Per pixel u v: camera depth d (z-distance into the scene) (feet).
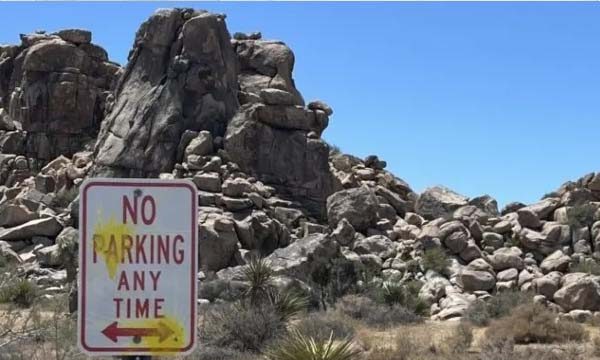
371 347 73.51
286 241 145.79
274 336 68.13
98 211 14.07
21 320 44.73
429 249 133.39
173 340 14.03
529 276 122.52
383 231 150.41
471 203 161.68
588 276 111.75
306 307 97.86
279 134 166.40
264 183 163.12
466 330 77.10
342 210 150.92
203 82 173.17
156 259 14.12
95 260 14.01
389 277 123.85
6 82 232.32
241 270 119.65
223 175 157.69
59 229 155.33
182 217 14.23
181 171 160.25
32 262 145.79
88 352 13.89
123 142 169.58
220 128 171.22
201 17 176.24
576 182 151.33
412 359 65.16
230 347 67.56
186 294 14.14
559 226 136.15
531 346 73.87
